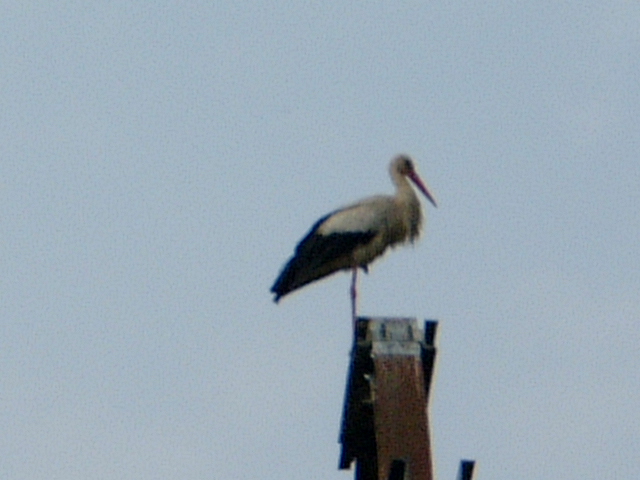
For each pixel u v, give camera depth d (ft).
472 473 44.88
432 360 47.62
